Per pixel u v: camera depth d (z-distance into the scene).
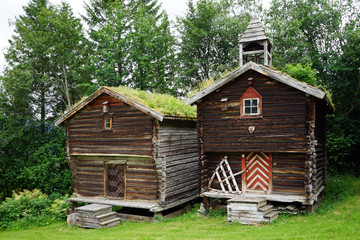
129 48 27.73
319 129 15.35
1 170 25.34
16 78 25.41
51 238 13.13
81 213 14.35
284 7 27.73
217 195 13.52
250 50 16.31
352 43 22.72
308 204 12.00
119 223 14.53
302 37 25.31
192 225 12.52
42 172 24.31
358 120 22.44
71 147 16.73
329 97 14.54
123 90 15.38
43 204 18.30
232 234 10.47
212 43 31.03
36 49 25.75
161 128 14.53
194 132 17.44
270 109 12.70
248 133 13.06
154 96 16.47
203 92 13.59
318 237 9.27
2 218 17.42
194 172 17.22
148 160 14.74
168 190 14.77
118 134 15.18
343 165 22.03
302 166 12.63
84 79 28.78
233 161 14.02
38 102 29.20
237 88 13.37
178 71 31.27
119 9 28.23
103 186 15.97
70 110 16.31
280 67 24.89
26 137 27.05
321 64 24.48
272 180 13.14
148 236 11.27
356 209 12.35
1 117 25.39
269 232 10.24
